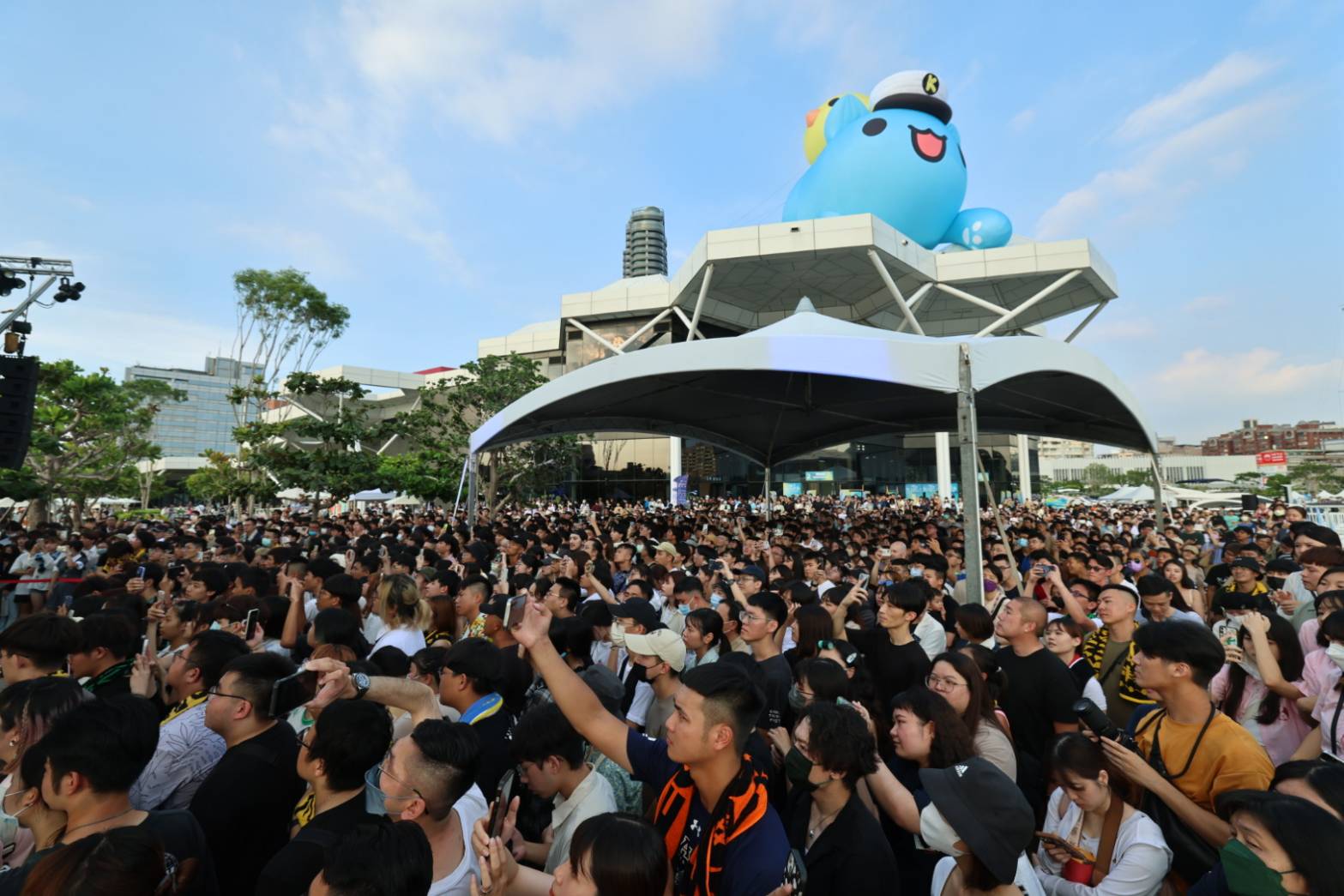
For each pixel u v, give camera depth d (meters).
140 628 4.40
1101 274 35.62
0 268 10.97
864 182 37.06
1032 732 3.69
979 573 7.13
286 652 4.77
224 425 134.38
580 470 43.75
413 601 4.62
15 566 9.71
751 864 1.77
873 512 28.38
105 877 1.43
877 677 4.50
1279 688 3.32
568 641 4.19
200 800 2.34
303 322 34.00
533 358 50.19
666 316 40.06
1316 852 1.59
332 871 1.50
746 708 1.92
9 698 2.47
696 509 32.06
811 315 9.09
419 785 1.96
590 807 2.45
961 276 36.09
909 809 2.53
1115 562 6.94
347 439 24.64
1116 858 2.38
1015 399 12.70
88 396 26.66
